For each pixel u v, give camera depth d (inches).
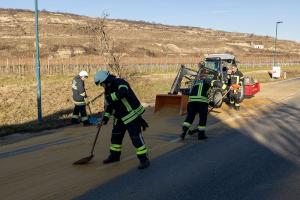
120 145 329.7
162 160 333.7
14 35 3740.2
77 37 3816.4
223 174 294.5
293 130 461.7
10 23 4426.7
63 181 282.8
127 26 5856.3
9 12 5098.4
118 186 270.4
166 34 5649.6
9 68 1638.8
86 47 3149.6
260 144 391.2
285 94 892.6
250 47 5295.3
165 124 510.3
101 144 399.2
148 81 1143.6
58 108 701.3
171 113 596.4
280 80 1393.9
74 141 417.4
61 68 1657.2
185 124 412.8
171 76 1355.8
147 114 601.3
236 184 272.4
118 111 313.3
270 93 915.4
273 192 256.5
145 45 4121.6
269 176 289.3
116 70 1083.3
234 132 452.4
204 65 674.2
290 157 340.5
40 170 311.6
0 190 267.3
